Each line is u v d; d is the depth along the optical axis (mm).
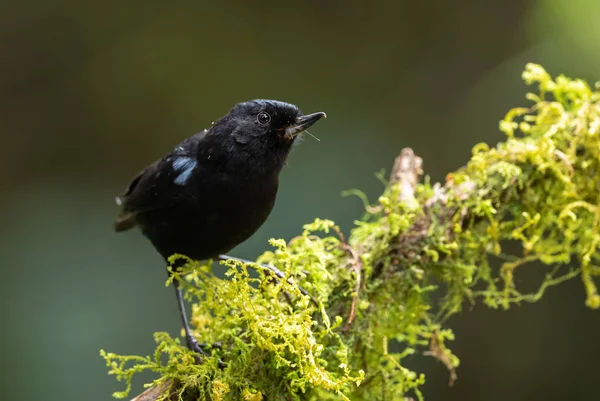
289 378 4910
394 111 15039
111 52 15711
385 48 15484
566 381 12234
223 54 15633
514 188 6195
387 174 13797
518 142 6398
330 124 14633
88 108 15609
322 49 15617
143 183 6656
